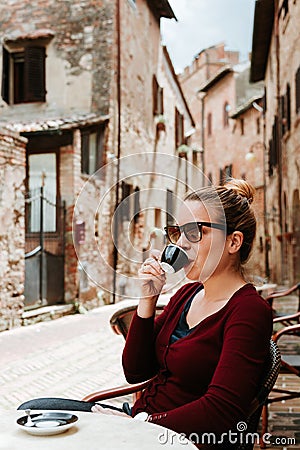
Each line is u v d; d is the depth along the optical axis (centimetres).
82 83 1445
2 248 963
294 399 509
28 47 1465
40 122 1277
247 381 192
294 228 1580
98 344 843
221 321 207
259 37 2108
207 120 3897
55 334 934
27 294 1087
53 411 190
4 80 1475
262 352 198
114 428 175
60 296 1220
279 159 1869
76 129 1275
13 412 191
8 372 661
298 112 1400
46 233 1239
